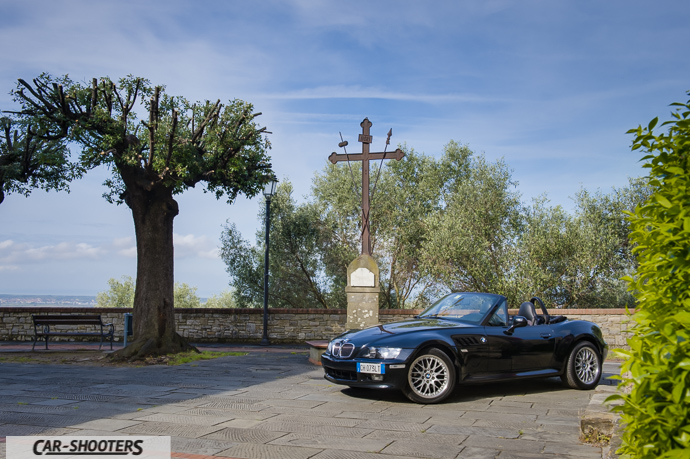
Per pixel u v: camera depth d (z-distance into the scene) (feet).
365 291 38.11
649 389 5.74
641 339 6.28
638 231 7.45
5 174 44.09
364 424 18.53
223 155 40.09
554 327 26.22
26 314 55.98
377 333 23.63
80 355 41.19
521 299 57.72
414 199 78.07
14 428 17.74
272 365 36.24
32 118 36.91
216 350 46.19
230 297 138.62
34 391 25.34
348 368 22.76
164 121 39.40
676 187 6.85
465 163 82.43
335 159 39.99
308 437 16.69
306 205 78.43
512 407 21.83
